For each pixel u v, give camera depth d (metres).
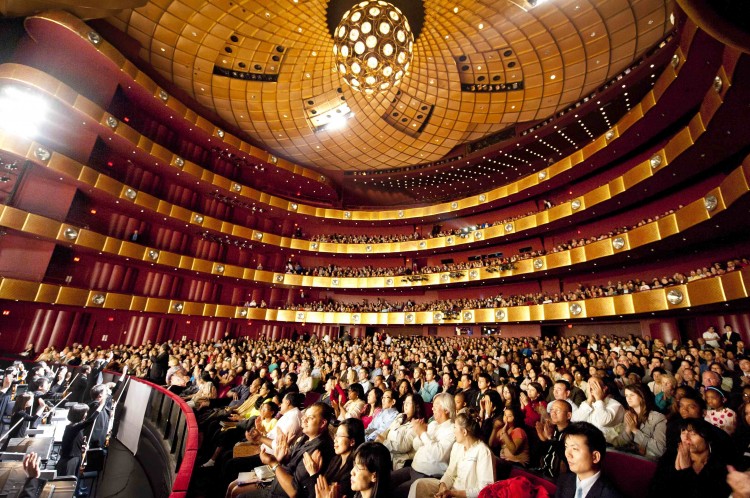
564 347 14.56
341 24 13.75
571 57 16.67
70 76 15.72
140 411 6.07
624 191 14.79
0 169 14.31
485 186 25.70
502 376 8.27
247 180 25.89
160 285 20.34
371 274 25.30
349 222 27.27
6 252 14.57
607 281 17.88
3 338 14.62
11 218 13.85
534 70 17.80
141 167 19.69
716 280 10.98
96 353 13.27
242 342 19.67
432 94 20.39
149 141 18.47
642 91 15.64
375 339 21.30
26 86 13.98
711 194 10.74
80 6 14.05
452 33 17.48
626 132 14.73
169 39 17.59
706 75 10.91
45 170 15.10
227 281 23.34
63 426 5.23
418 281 23.22
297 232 27.31
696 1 2.43
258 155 23.94
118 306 17.36
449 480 3.13
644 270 16.42
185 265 20.33
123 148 17.95
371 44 13.30
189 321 20.98
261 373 7.91
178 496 2.29
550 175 19.05
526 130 20.22
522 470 2.99
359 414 4.89
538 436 3.77
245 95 20.86
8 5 13.02
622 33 15.12
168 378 8.98
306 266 27.08
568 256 17.23
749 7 2.40
